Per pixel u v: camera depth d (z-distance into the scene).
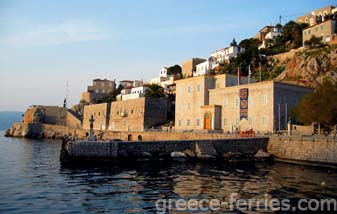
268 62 102.62
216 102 65.38
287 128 52.22
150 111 84.12
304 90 58.56
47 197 20.69
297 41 110.56
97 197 20.78
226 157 41.12
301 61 80.38
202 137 53.12
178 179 27.55
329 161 35.69
